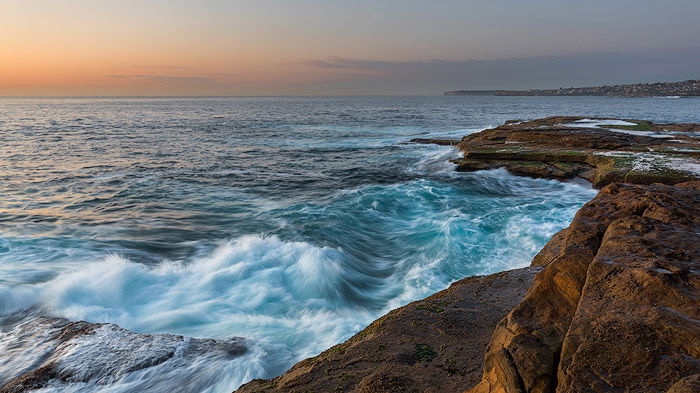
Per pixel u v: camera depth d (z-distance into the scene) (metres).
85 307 8.69
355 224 15.38
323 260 11.38
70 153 32.41
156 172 25.20
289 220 15.66
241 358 6.88
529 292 4.33
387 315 6.93
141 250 12.52
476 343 5.63
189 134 48.97
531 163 23.80
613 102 191.12
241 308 9.01
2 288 9.02
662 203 6.38
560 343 3.44
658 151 23.83
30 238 13.26
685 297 3.43
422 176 24.12
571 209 16.41
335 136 47.09
